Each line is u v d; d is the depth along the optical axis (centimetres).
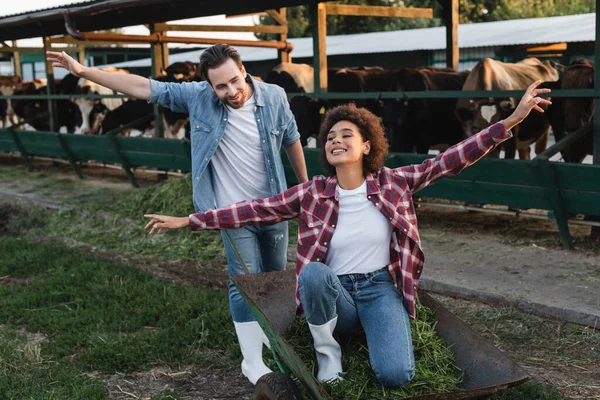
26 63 3253
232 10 935
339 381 288
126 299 562
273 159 383
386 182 309
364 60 2061
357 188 310
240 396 399
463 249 651
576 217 757
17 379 412
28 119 1486
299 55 2033
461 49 1902
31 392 395
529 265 586
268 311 336
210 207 382
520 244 657
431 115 965
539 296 504
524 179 643
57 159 1362
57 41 1434
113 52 2938
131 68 2658
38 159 1537
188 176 906
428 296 330
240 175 384
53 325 505
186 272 662
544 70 1015
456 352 304
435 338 310
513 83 916
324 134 311
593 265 576
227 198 388
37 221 914
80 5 948
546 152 628
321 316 289
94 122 1465
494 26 2050
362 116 305
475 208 739
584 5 3516
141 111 1447
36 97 1443
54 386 407
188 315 515
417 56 1961
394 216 304
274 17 1257
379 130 308
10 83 1820
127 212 886
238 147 380
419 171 310
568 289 517
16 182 1212
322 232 310
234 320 396
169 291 573
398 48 1862
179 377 425
